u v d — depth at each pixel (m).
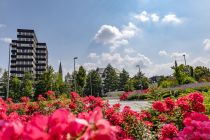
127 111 7.30
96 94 101.38
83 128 1.49
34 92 59.47
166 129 5.30
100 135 1.36
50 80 59.12
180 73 44.12
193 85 34.91
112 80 116.25
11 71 131.62
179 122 6.63
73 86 72.81
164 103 7.16
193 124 2.52
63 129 1.43
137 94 37.50
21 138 1.45
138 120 7.14
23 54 133.50
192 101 6.56
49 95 15.03
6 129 1.44
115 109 8.99
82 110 11.55
